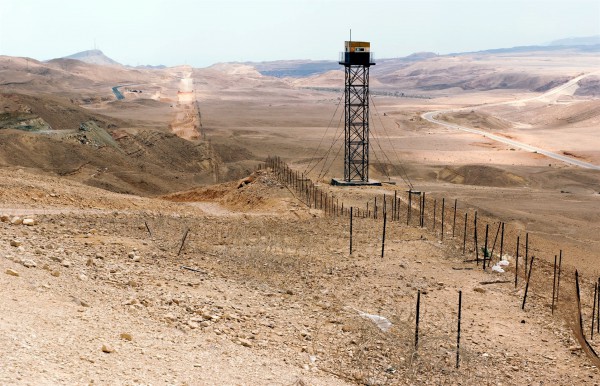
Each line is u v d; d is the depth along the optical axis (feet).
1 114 499.10
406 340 71.05
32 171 333.62
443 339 73.97
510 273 113.70
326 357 62.03
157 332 55.26
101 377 40.86
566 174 583.17
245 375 49.70
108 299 62.18
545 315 90.22
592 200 453.17
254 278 88.63
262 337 63.26
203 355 52.16
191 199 231.71
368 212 167.12
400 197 223.92
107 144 474.49
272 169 256.11
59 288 60.44
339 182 306.55
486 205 418.31
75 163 399.24
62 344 44.86
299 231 135.85
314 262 106.83
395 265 110.22
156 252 92.68
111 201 155.33
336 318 74.84
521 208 415.64
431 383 61.26
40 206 127.13
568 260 193.47
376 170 595.06
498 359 71.46
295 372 54.19
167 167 523.29
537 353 75.10
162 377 44.24
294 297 82.12
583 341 78.23
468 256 123.75
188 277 81.46
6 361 38.29
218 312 67.51
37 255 73.46
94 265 75.92
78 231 98.12
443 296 94.48
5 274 58.80
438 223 179.32
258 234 126.21
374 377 59.36
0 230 86.07
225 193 232.53
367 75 333.01
